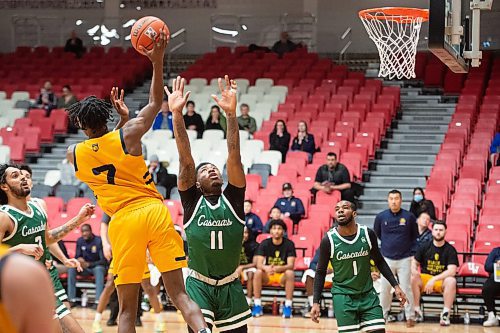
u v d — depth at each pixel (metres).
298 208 14.85
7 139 18.80
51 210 15.89
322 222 14.85
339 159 17.03
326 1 25.08
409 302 11.95
